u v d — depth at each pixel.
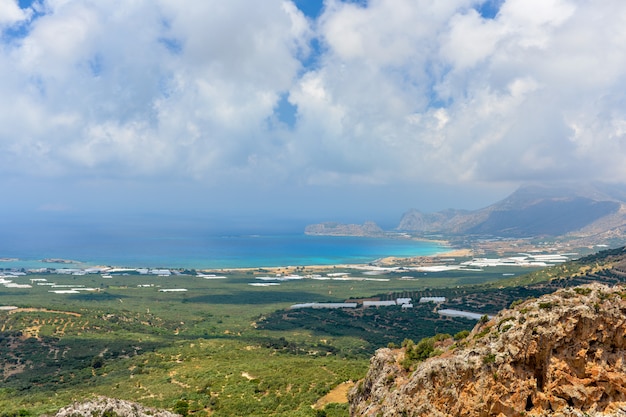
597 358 46.91
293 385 118.88
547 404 46.66
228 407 105.69
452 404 49.41
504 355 48.34
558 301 49.91
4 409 101.19
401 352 73.31
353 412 76.94
